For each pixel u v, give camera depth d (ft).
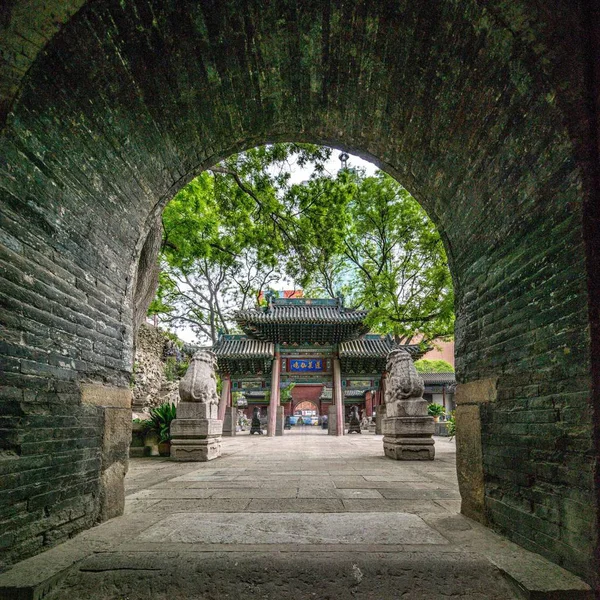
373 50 15.42
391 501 19.20
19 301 11.34
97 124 14.35
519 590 10.30
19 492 11.12
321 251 43.62
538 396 12.14
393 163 20.16
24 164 11.73
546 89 11.21
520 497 12.96
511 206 13.84
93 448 14.98
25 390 11.44
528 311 12.78
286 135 20.47
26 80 11.23
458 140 15.85
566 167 11.05
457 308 18.80
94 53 12.76
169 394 69.72
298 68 16.83
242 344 83.51
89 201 14.96
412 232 76.13
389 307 67.26
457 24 12.66
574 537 10.53
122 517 16.25
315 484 23.86
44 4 10.67
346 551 12.22
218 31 14.69
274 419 76.79
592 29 10.40
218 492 21.49
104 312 16.15
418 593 10.75
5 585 9.82
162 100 16.16
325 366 81.41
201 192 46.96
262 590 10.89
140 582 10.99
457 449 17.62
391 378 39.42
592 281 10.25
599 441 9.85
